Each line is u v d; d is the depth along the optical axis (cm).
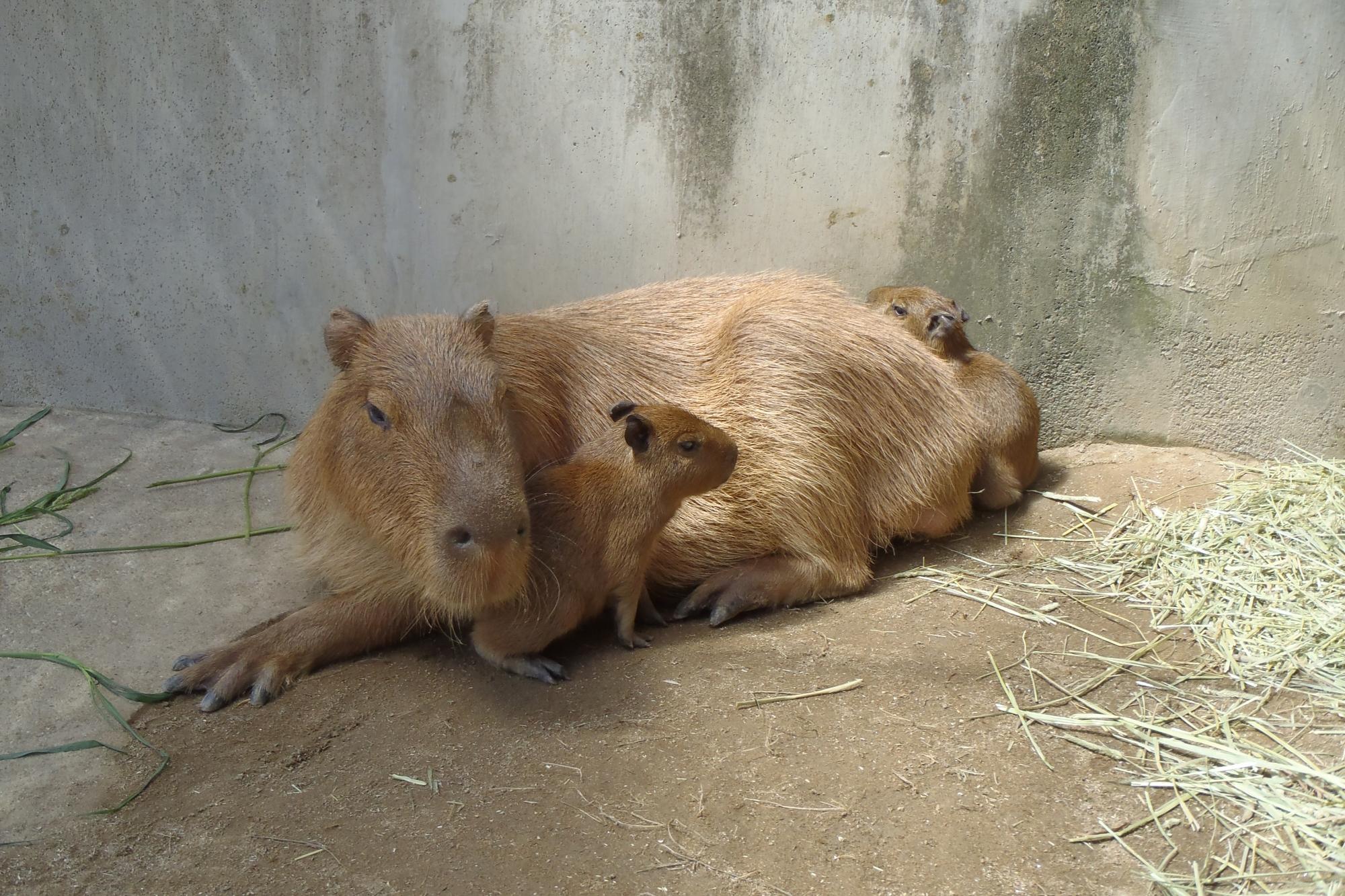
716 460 144
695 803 124
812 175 187
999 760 129
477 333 140
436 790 126
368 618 148
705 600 157
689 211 190
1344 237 181
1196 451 193
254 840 121
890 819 122
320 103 192
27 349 208
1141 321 190
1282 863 117
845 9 180
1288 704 135
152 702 140
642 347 164
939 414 170
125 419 208
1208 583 156
